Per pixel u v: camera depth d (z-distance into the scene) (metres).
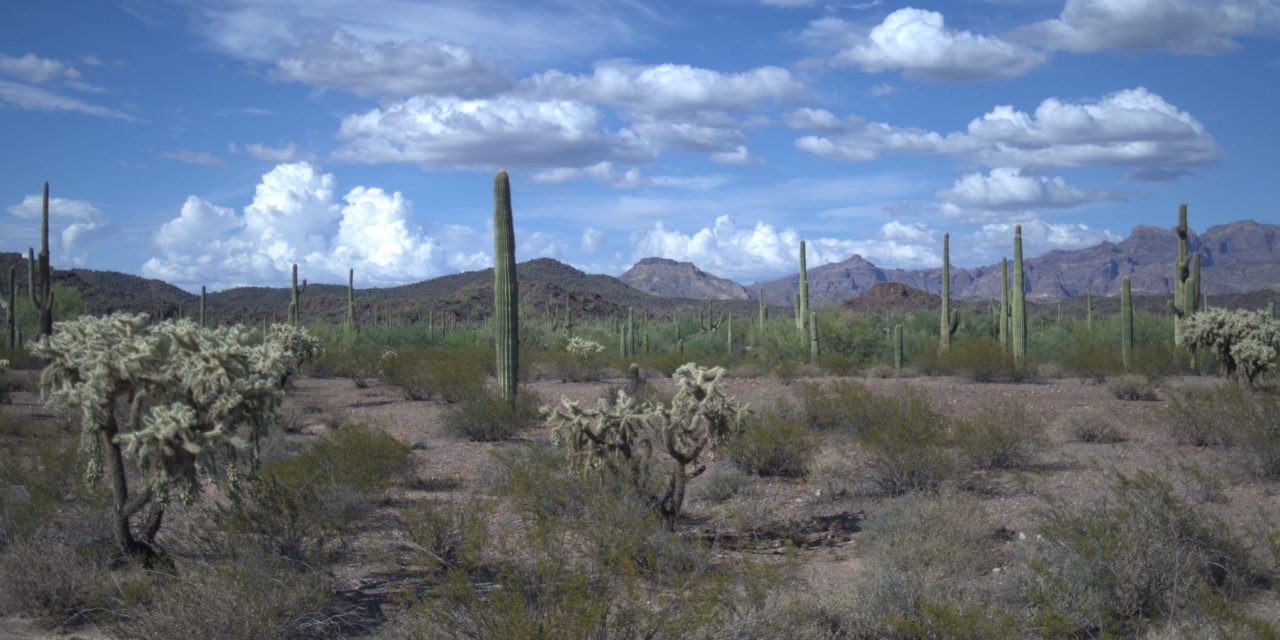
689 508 11.29
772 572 6.52
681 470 9.88
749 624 5.90
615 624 5.57
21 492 8.93
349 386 30.23
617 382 27.44
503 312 18.81
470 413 17.36
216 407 7.09
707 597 5.98
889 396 17.77
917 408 13.85
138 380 7.41
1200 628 6.28
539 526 6.95
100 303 91.62
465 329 65.25
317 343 28.12
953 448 13.35
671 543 7.13
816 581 8.02
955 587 7.28
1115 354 29.14
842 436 15.55
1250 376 18.92
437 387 24.58
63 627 7.13
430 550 8.02
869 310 106.00
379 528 9.59
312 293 143.38
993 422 13.79
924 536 8.57
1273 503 10.24
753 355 39.06
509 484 10.54
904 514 9.09
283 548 8.02
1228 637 5.98
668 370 34.66
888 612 6.60
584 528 7.22
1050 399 21.31
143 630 6.42
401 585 7.75
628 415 9.41
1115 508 7.93
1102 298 118.50
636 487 9.52
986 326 47.25
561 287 134.25
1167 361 26.11
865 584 7.10
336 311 116.75
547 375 32.69
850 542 9.70
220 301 129.00
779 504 11.37
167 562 7.77
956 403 20.36
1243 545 7.76
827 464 13.27
